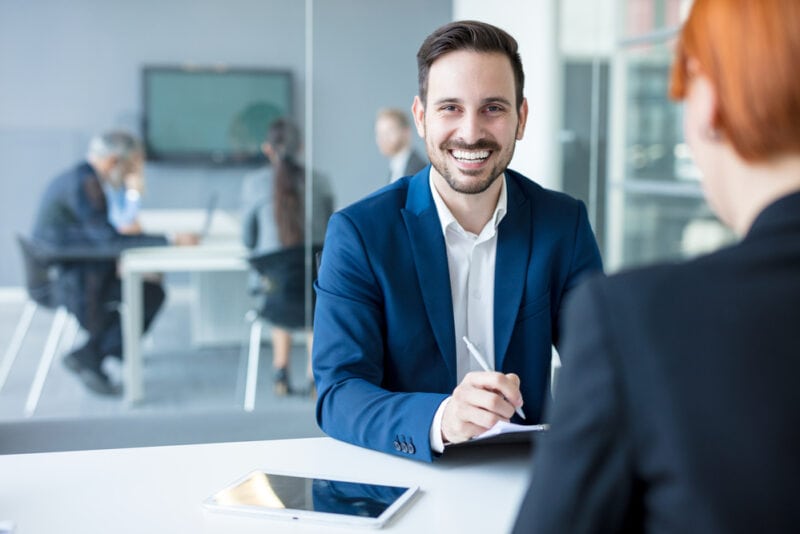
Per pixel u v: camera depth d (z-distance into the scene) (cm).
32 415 333
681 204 401
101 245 333
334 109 349
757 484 53
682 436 54
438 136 141
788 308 55
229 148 340
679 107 397
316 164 349
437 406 124
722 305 56
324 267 148
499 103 139
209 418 185
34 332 331
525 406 149
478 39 139
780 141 58
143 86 330
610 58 421
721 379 54
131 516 105
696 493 54
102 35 325
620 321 58
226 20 335
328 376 140
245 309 349
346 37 348
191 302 344
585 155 427
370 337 143
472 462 125
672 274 59
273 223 347
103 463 125
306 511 103
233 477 119
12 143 321
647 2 408
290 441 136
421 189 151
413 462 125
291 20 342
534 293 150
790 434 53
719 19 60
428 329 145
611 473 57
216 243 343
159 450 132
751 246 58
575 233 157
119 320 338
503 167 143
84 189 329
